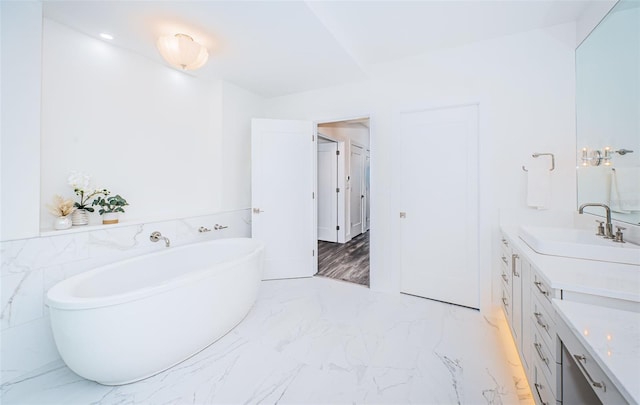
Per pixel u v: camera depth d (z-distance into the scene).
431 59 2.54
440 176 2.57
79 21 1.90
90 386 1.53
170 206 2.71
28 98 1.62
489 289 2.35
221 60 2.49
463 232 2.49
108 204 2.11
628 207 1.49
